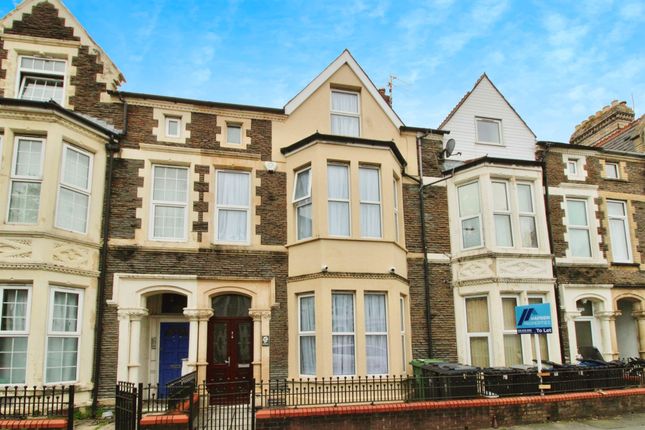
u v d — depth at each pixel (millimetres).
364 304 13898
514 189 16062
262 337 13766
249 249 14227
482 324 15266
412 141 16719
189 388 10695
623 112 23016
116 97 14211
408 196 16188
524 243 15992
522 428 11242
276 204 14789
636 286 17359
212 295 13852
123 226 13477
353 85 16250
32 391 10984
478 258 15430
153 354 14805
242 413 10422
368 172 14898
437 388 11602
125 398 10141
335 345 13453
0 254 11398
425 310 15430
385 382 12023
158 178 14273
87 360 12367
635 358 16500
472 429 11078
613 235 18062
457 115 18000
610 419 12078
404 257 15359
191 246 13828
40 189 11945
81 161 13086
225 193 14719
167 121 14664
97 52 14383
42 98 13961
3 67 13578
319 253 13648
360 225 14328
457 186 16578
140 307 13133
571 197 17688
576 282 16641
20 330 11367
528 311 12648
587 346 16703
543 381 12500
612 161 18547
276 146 15188
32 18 14094
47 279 11586
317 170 14156
